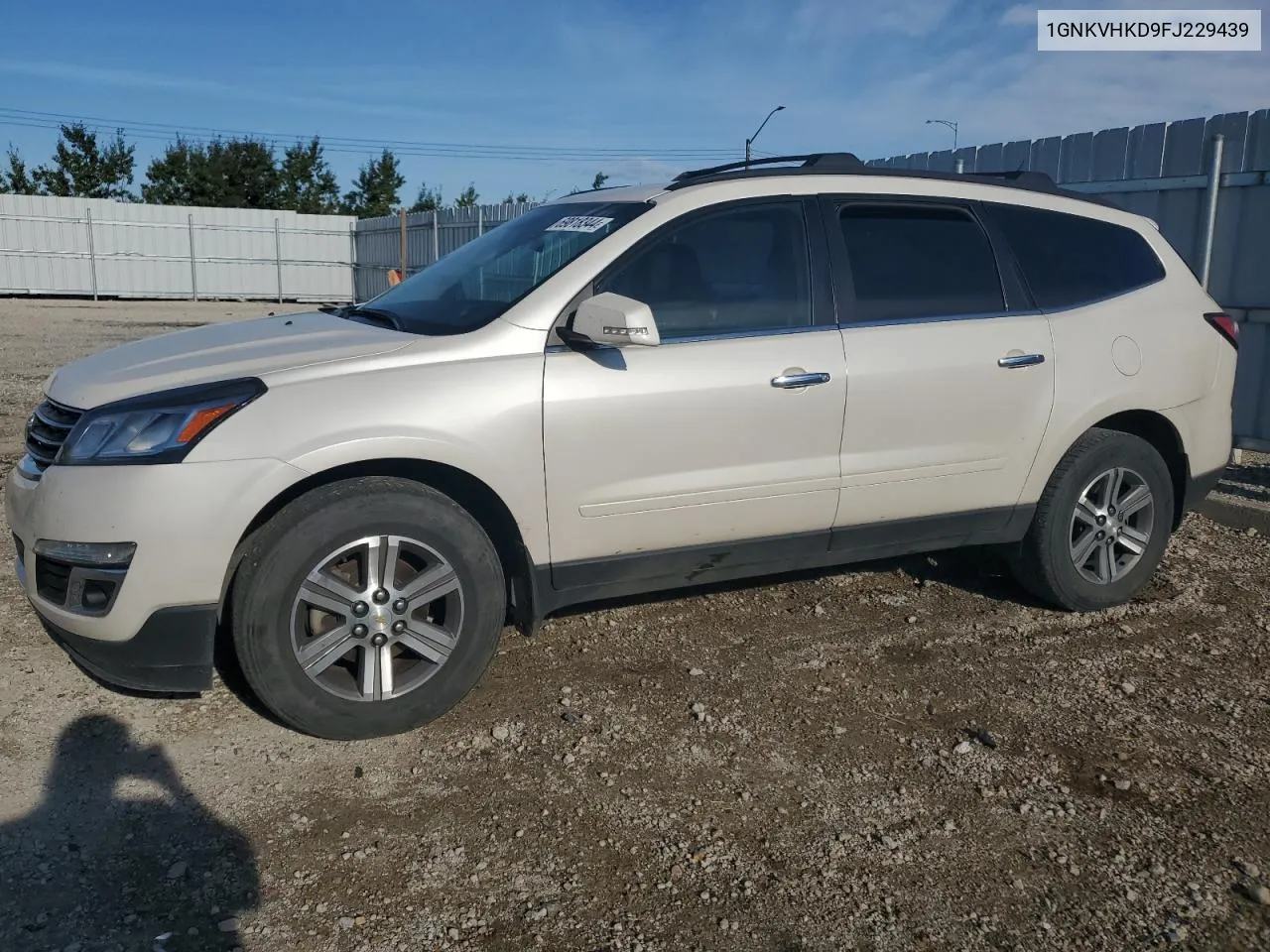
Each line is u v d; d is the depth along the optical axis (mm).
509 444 3590
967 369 4328
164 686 3367
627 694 3967
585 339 3688
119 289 32750
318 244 34625
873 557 4477
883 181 4449
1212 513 6512
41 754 3420
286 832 3055
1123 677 4211
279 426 3309
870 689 4062
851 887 2875
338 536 3393
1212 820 3211
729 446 3943
